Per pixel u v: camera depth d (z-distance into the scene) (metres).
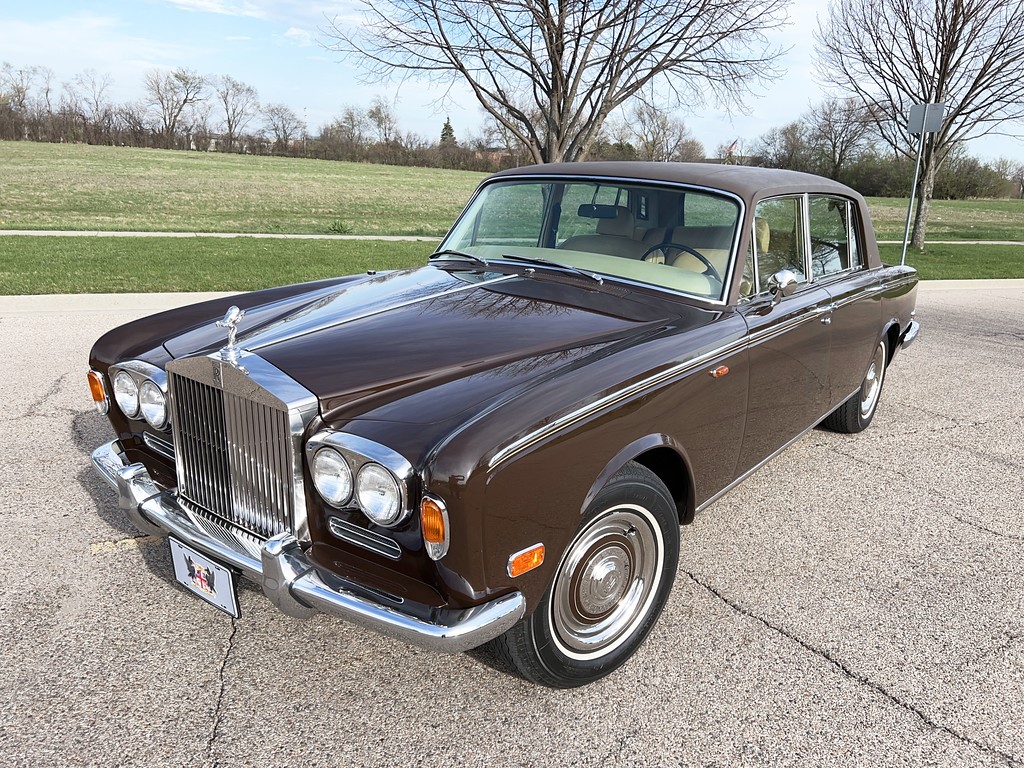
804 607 3.38
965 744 2.59
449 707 2.69
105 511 3.97
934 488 4.71
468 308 3.24
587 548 2.66
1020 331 10.02
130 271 11.09
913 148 20.02
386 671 2.86
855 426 5.52
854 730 2.64
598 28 12.29
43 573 3.40
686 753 2.52
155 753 2.43
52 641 2.96
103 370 3.20
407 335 2.93
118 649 2.93
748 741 2.58
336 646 3.00
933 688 2.87
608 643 2.84
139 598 3.25
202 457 2.78
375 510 2.26
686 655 3.02
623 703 2.74
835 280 4.43
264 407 2.48
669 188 3.63
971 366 7.91
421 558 2.29
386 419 2.37
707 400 3.09
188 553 2.79
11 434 4.91
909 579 3.64
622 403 2.63
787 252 3.93
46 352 6.80
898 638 3.17
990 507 4.46
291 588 2.45
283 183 40.16
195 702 2.66
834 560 3.80
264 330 3.04
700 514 4.28
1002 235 29.88
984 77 17.70
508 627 2.34
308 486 2.46
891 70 18.34
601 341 2.95
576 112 12.90
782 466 5.00
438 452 2.20
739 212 3.47
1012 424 6.00
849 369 4.68
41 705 2.62
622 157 37.69
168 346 3.07
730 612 3.32
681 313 3.30
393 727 2.58
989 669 2.99
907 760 2.51
